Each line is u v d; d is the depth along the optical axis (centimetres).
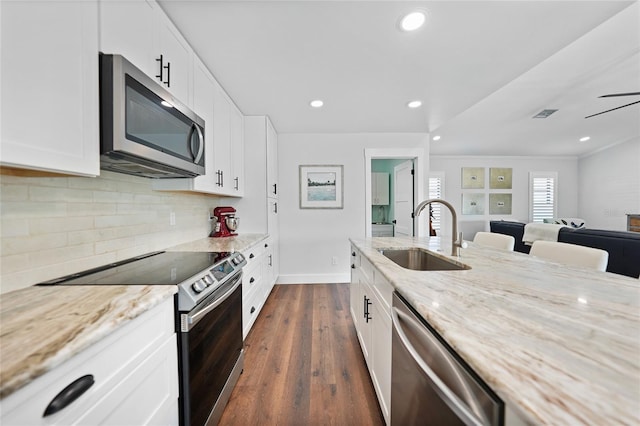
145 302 82
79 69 91
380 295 137
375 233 547
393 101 273
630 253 269
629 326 60
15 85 72
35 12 76
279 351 205
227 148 252
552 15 152
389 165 585
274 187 357
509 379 42
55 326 65
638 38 225
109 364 69
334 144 386
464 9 147
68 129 86
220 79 224
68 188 118
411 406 86
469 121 442
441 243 210
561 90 333
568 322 62
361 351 204
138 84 111
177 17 151
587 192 632
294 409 147
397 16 152
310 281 387
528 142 556
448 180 642
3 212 93
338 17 152
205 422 117
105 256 139
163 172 153
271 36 169
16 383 47
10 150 71
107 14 104
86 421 62
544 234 368
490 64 204
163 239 194
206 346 119
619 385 40
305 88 243
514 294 83
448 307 72
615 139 546
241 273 174
